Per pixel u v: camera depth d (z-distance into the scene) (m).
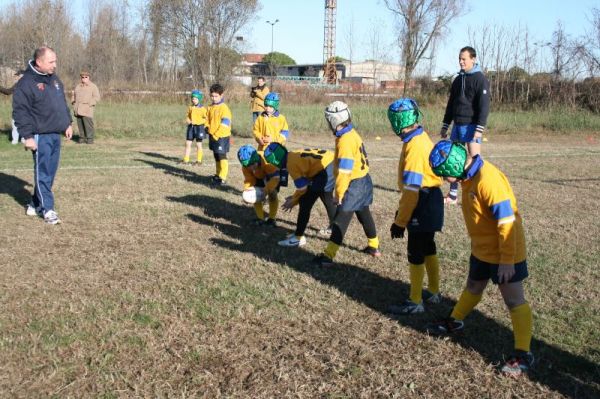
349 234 6.47
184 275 5.01
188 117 11.55
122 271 5.09
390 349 3.76
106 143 15.28
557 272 5.32
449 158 3.40
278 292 4.64
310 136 18.19
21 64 33.44
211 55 34.38
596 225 7.09
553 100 24.72
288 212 7.53
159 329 3.92
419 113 4.22
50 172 6.66
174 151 13.83
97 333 3.86
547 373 3.50
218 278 4.93
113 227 6.55
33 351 3.59
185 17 34.41
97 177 9.72
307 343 3.81
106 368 3.43
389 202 8.31
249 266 5.29
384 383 3.34
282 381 3.34
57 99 6.61
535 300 4.65
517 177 10.71
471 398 3.23
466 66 7.68
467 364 3.58
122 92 26.41
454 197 8.24
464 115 7.75
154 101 26.28
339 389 3.27
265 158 6.14
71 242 5.95
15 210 7.30
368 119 20.08
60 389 3.21
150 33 36.50
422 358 3.65
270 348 3.72
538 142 18.28
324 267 5.28
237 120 19.12
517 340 3.52
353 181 5.18
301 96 26.42
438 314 4.36
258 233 6.45
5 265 5.20
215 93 9.12
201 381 3.32
